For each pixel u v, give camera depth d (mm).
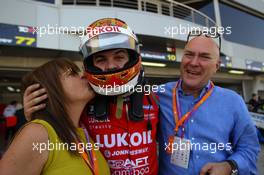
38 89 1323
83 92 1384
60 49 7148
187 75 1608
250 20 16844
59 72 1341
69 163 1233
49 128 1209
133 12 8422
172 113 1662
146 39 9141
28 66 7723
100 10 7777
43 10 6996
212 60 1579
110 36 1383
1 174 1100
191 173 1555
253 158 1561
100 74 1357
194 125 1589
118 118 1475
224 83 16062
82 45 1449
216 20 14086
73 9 7461
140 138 1498
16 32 6488
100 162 1410
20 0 6590
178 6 10703
